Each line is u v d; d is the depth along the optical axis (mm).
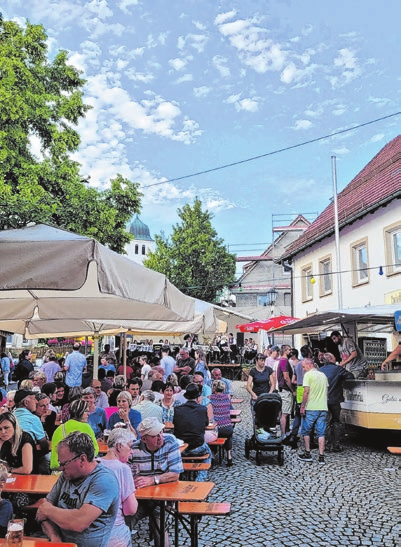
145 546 5227
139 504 4953
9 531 3191
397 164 21359
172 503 4965
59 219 20484
